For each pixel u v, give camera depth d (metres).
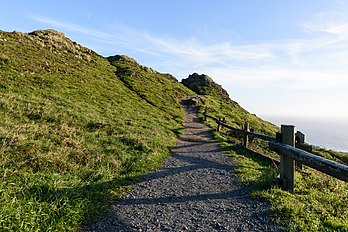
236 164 10.82
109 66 58.22
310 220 5.23
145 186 7.96
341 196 7.37
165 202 6.71
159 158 11.45
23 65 27.91
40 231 4.75
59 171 8.10
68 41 60.12
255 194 6.87
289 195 6.60
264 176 8.48
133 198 6.98
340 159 18.56
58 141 10.81
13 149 8.81
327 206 6.23
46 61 34.19
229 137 20.23
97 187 7.25
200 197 7.05
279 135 7.30
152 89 47.00
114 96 30.58
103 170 8.67
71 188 6.66
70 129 12.82
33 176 6.91
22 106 15.16
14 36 41.56
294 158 6.24
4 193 5.48
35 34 52.56
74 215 5.45
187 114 36.97
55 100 19.64
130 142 12.72
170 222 5.59
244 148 14.36
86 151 10.30
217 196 7.10
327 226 5.04
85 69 41.09
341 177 4.55
